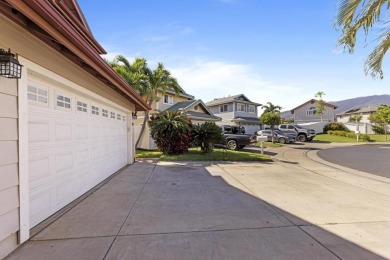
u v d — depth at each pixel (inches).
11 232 117.4
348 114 1974.7
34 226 146.8
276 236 135.6
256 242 128.4
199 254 116.3
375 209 182.2
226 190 238.8
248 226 149.5
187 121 513.0
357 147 776.9
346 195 221.8
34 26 129.0
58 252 117.0
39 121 154.5
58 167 177.6
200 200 204.7
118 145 352.8
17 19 119.0
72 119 201.6
